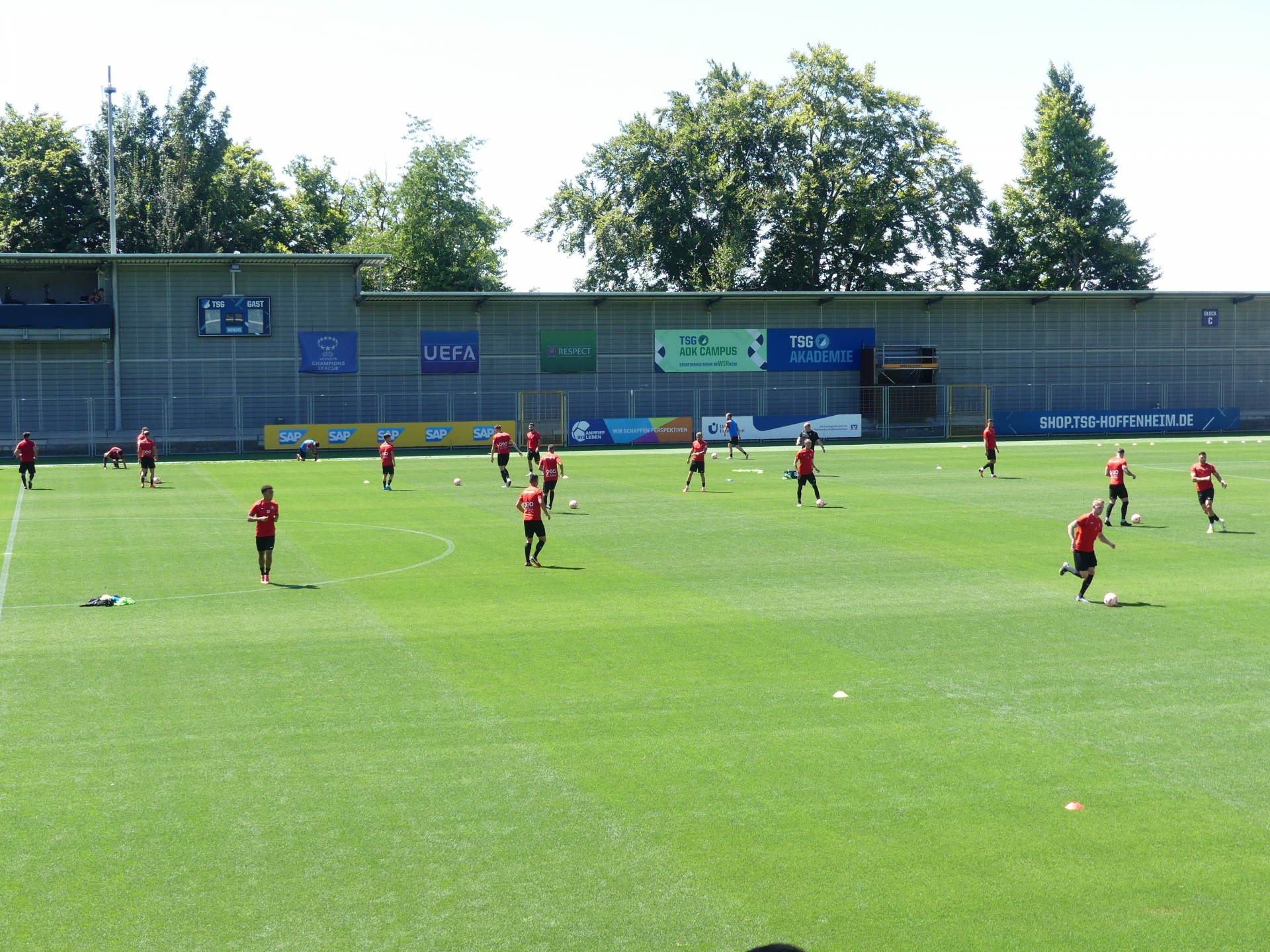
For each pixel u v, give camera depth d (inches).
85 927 314.8
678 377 2640.3
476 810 395.2
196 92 3198.8
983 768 435.5
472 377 2532.0
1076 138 3523.6
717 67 3444.9
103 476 1726.1
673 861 354.9
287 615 706.8
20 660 596.1
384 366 2480.3
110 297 2332.7
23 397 2301.9
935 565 884.0
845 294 2642.7
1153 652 612.7
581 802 402.0
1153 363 2878.9
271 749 457.7
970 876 344.2
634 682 554.9
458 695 533.6
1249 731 479.5
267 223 3329.2
